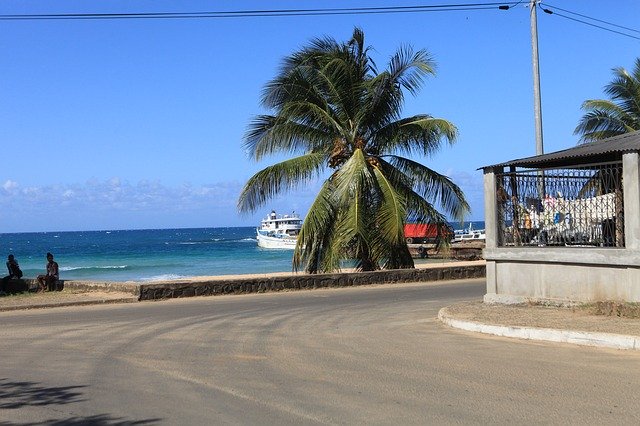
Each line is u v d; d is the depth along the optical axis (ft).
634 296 39.86
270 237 299.17
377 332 38.68
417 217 88.69
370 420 20.59
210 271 161.79
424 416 20.94
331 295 64.90
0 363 30.58
